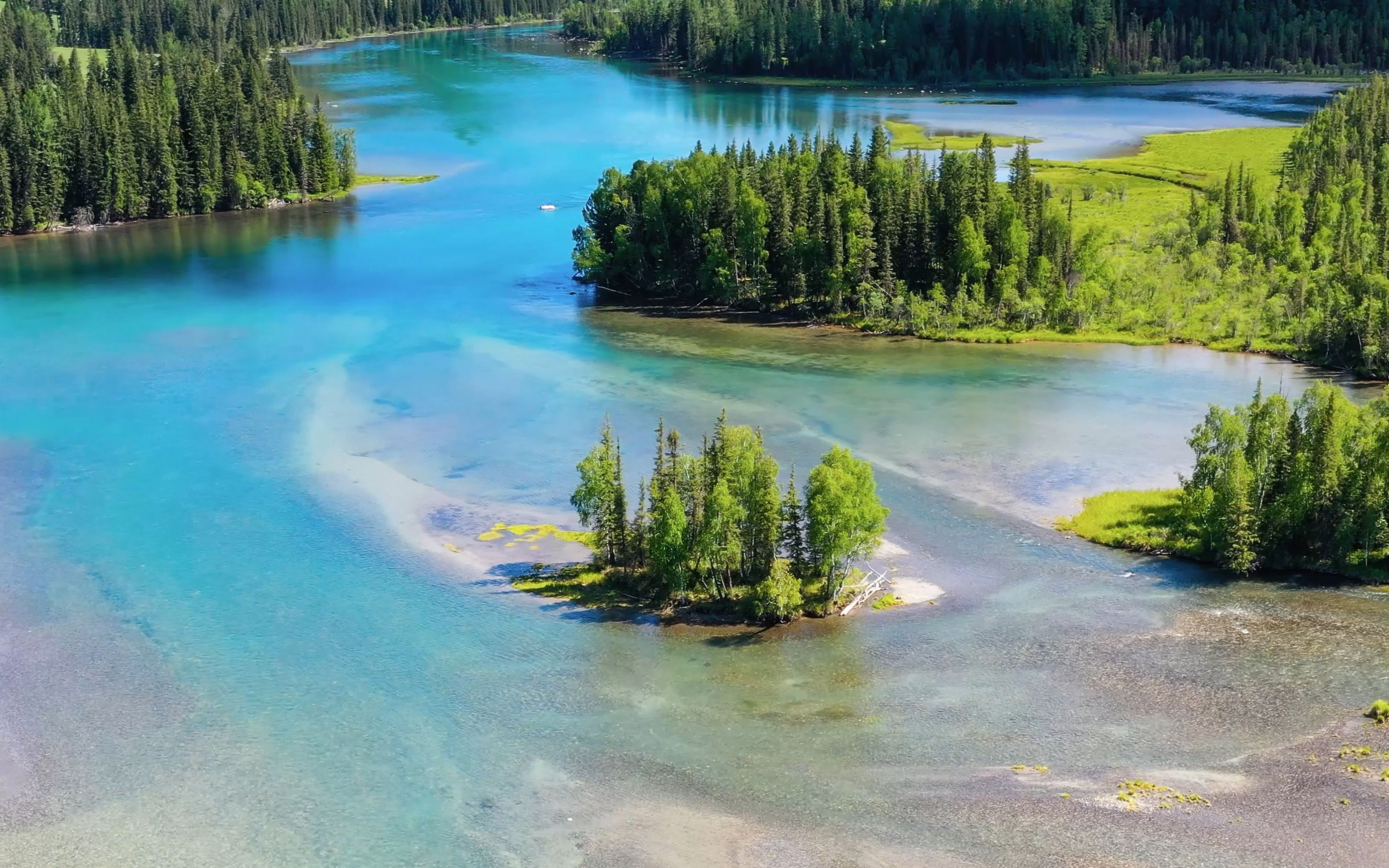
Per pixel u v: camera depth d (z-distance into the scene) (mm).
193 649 92562
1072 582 101062
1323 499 101062
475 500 117438
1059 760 77875
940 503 115312
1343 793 73250
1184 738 79750
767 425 134125
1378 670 86750
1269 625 93375
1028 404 139375
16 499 117438
